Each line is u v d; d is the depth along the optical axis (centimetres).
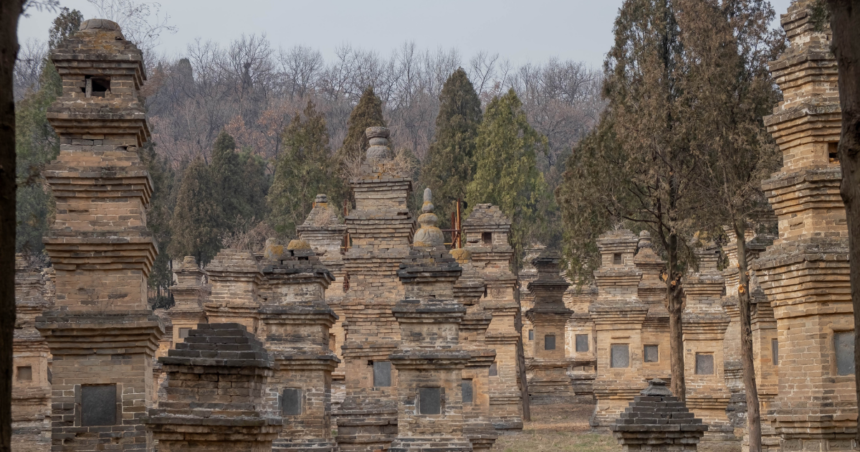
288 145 5222
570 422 3722
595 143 3369
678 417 1884
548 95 10675
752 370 2680
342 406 2544
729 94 2828
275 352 2034
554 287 4522
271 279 2081
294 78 10850
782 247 1758
